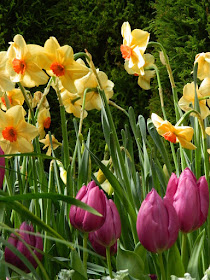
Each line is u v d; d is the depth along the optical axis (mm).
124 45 1106
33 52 990
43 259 965
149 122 1076
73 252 859
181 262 868
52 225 1020
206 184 866
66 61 997
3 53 1021
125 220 1004
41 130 1215
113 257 1008
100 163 929
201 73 1071
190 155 1084
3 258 876
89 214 836
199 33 2496
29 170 1154
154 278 954
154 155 1076
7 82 1008
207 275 793
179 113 1115
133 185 1051
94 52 3352
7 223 1024
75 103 1181
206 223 984
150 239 816
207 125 1123
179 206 852
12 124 997
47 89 1080
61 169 1087
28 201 1079
